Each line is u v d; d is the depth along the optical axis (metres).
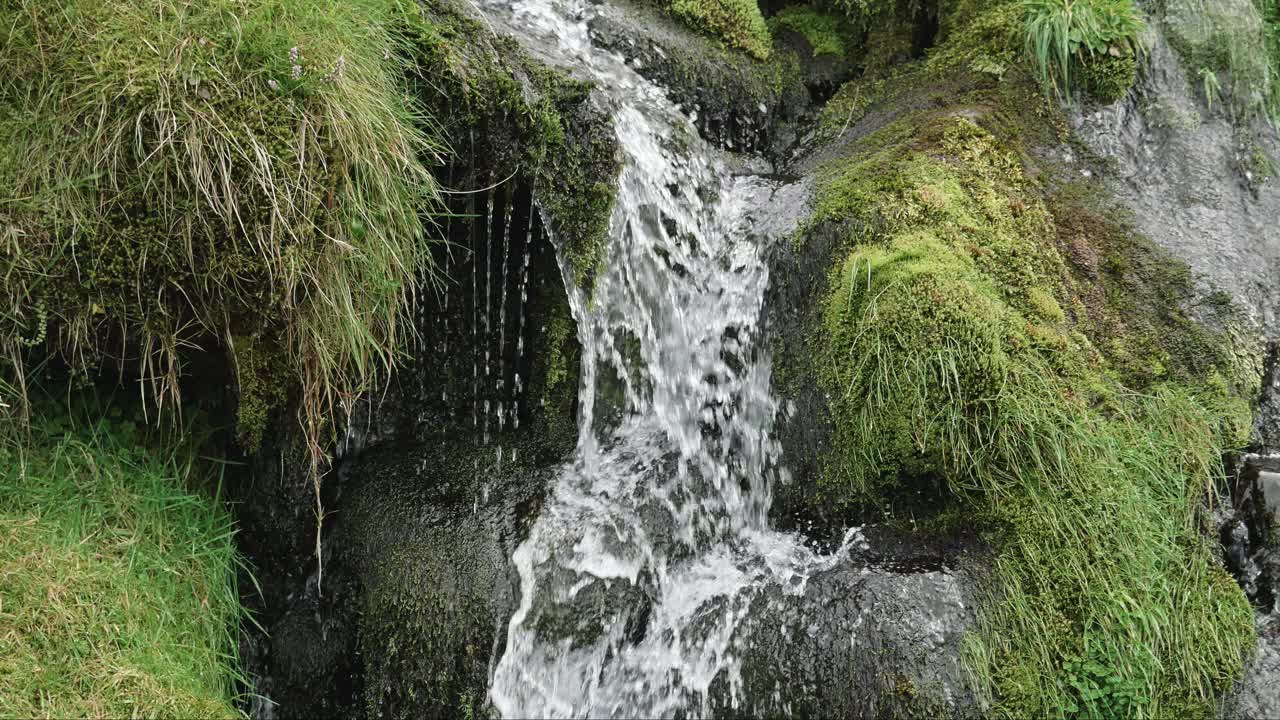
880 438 2.81
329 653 3.13
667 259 3.32
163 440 2.98
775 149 4.07
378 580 3.06
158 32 2.45
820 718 2.64
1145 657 2.63
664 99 3.73
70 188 2.42
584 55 3.56
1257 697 2.61
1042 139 3.54
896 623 2.63
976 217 3.12
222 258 2.52
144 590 2.72
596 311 3.15
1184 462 2.95
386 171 2.68
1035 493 2.74
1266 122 3.78
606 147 3.12
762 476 3.18
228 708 2.67
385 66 2.79
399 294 2.93
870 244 2.99
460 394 3.46
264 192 2.47
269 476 3.18
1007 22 3.71
